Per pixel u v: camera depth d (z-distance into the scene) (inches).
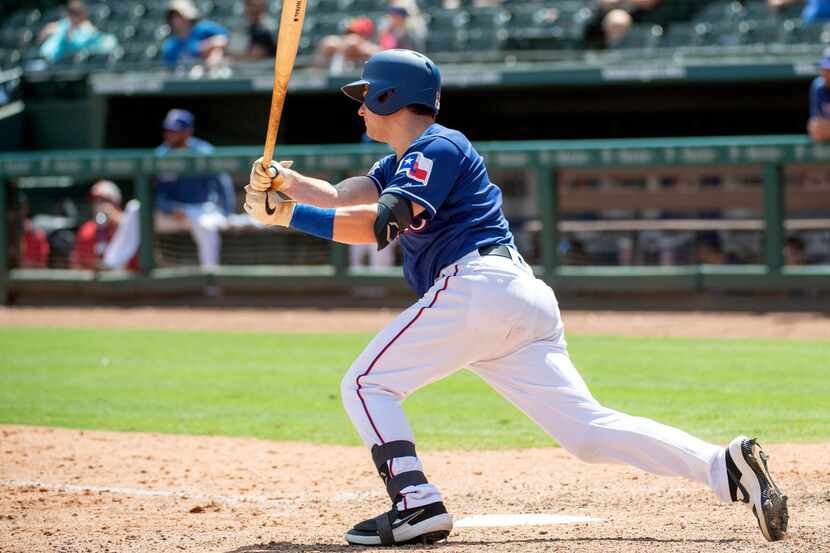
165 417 963.3
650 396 1009.5
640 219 1680.6
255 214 503.2
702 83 2044.8
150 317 1743.4
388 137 542.6
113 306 1870.1
